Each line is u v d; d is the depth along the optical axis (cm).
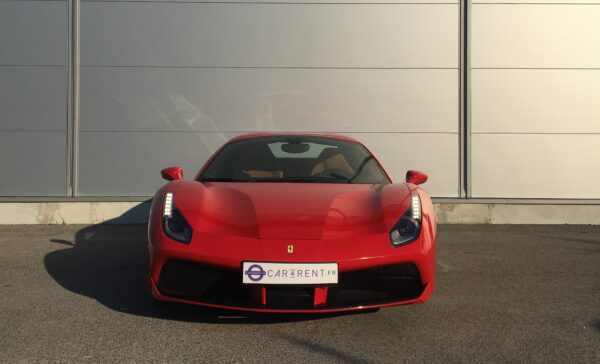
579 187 628
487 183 631
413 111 634
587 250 468
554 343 249
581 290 342
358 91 635
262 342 246
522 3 628
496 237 530
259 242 253
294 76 634
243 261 247
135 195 625
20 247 464
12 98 616
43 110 618
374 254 253
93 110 623
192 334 255
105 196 620
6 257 425
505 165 630
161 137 629
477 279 370
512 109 630
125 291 329
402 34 633
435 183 633
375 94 634
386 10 633
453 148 633
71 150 620
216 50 632
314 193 301
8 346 237
